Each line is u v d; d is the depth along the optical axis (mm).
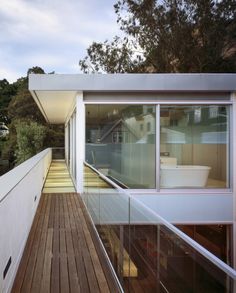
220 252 7719
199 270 1795
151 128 7582
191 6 19922
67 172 13250
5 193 2805
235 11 19719
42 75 7152
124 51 22078
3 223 2766
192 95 7590
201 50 20000
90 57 23047
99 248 4281
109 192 3945
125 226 3135
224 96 7660
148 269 2555
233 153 7648
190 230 7703
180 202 7559
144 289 2609
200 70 20234
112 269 3496
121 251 3219
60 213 6168
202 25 19766
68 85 7207
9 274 3047
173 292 2123
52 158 21062
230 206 7641
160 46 20656
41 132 23531
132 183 7500
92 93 7527
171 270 2160
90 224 5438
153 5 20312
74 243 4473
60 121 19094
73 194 8094
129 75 7270
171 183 7574
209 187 7652
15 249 3400
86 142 7590
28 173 4672
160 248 2352
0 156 33219
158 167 7531
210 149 7664
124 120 7566
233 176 7656
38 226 5301
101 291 3113
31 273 3488
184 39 20062
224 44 20516
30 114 30469
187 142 7609
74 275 3453
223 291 1552
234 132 7641
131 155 7539
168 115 7578
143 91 7453
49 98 8695
